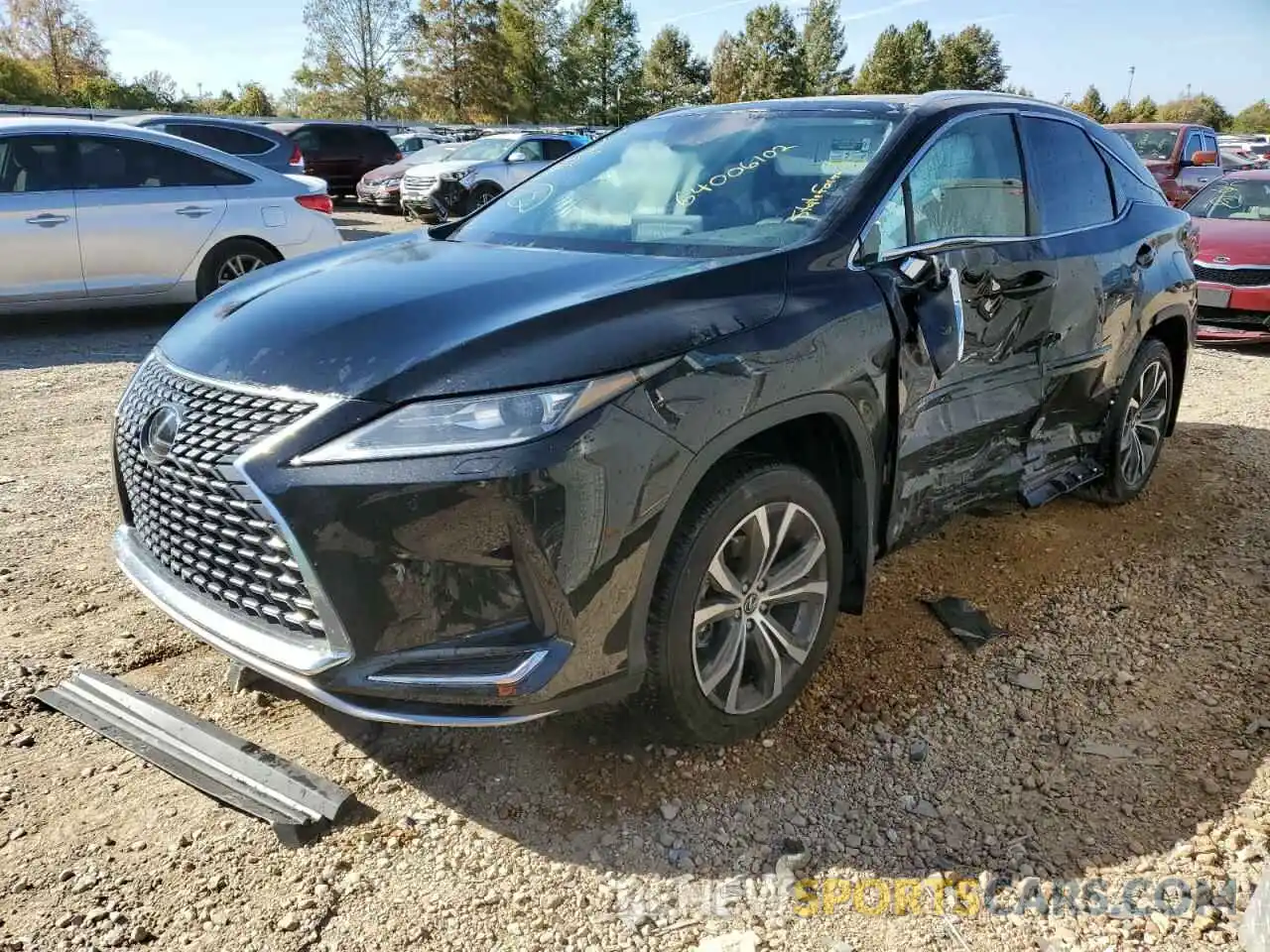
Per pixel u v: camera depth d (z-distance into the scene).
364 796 2.59
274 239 8.75
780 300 2.68
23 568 3.80
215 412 2.40
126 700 2.92
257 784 2.57
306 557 2.19
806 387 2.62
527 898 2.28
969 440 3.41
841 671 3.22
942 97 3.61
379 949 2.13
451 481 2.14
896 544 3.22
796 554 2.82
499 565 2.21
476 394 2.21
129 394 2.85
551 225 3.49
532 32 58.28
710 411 2.40
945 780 2.71
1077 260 3.82
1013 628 3.55
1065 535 4.41
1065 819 2.57
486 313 2.47
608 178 3.70
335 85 53.09
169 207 8.22
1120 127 17.39
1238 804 2.62
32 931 2.15
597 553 2.24
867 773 2.74
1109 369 4.20
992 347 3.40
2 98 45.34
